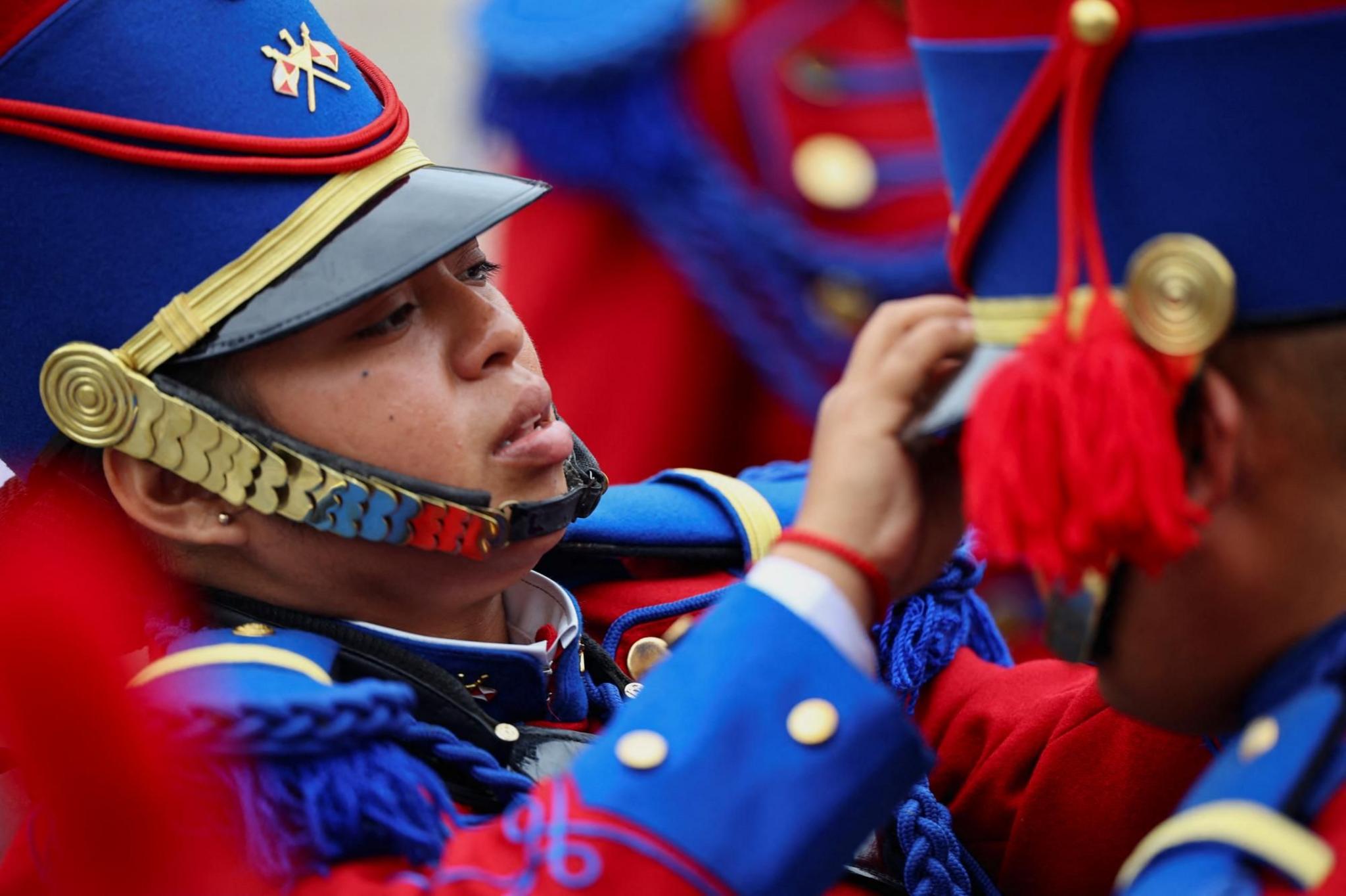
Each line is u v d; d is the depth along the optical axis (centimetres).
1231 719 324
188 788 315
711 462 662
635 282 652
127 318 366
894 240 654
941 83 319
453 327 381
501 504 379
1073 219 295
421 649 385
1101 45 291
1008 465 287
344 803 339
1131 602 317
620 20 636
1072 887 397
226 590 385
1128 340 290
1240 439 299
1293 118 290
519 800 361
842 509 326
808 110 653
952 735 427
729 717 320
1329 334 295
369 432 370
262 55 375
